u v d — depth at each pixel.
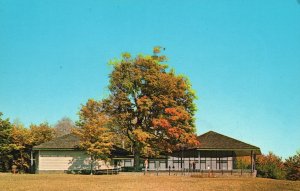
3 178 53.19
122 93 71.56
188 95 74.81
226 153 77.12
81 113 72.06
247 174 66.38
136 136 69.44
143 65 72.81
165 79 71.50
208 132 78.44
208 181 49.72
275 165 73.69
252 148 71.69
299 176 61.59
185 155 78.75
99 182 46.34
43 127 92.81
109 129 73.12
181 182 47.44
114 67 72.94
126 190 37.50
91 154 70.50
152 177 58.44
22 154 85.38
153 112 72.81
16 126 88.50
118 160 79.56
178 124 72.19
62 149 74.56
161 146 72.81
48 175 63.03
